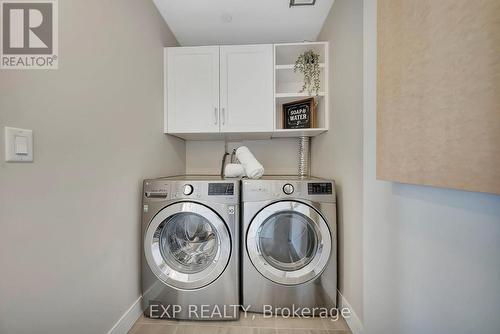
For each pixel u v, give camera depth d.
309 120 1.83
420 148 0.72
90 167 1.01
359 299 1.20
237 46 1.82
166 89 1.83
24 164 0.74
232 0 1.58
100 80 1.07
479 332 0.59
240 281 1.45
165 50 1.82
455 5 0.58
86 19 0.99
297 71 1.91
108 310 1.13
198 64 1.82
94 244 1.03
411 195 0.84
